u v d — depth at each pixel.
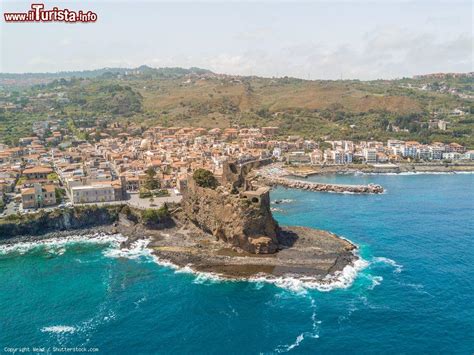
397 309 126.94
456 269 154.38
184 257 165.50
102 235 193.50
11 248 178.88
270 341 112.44
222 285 143.50
